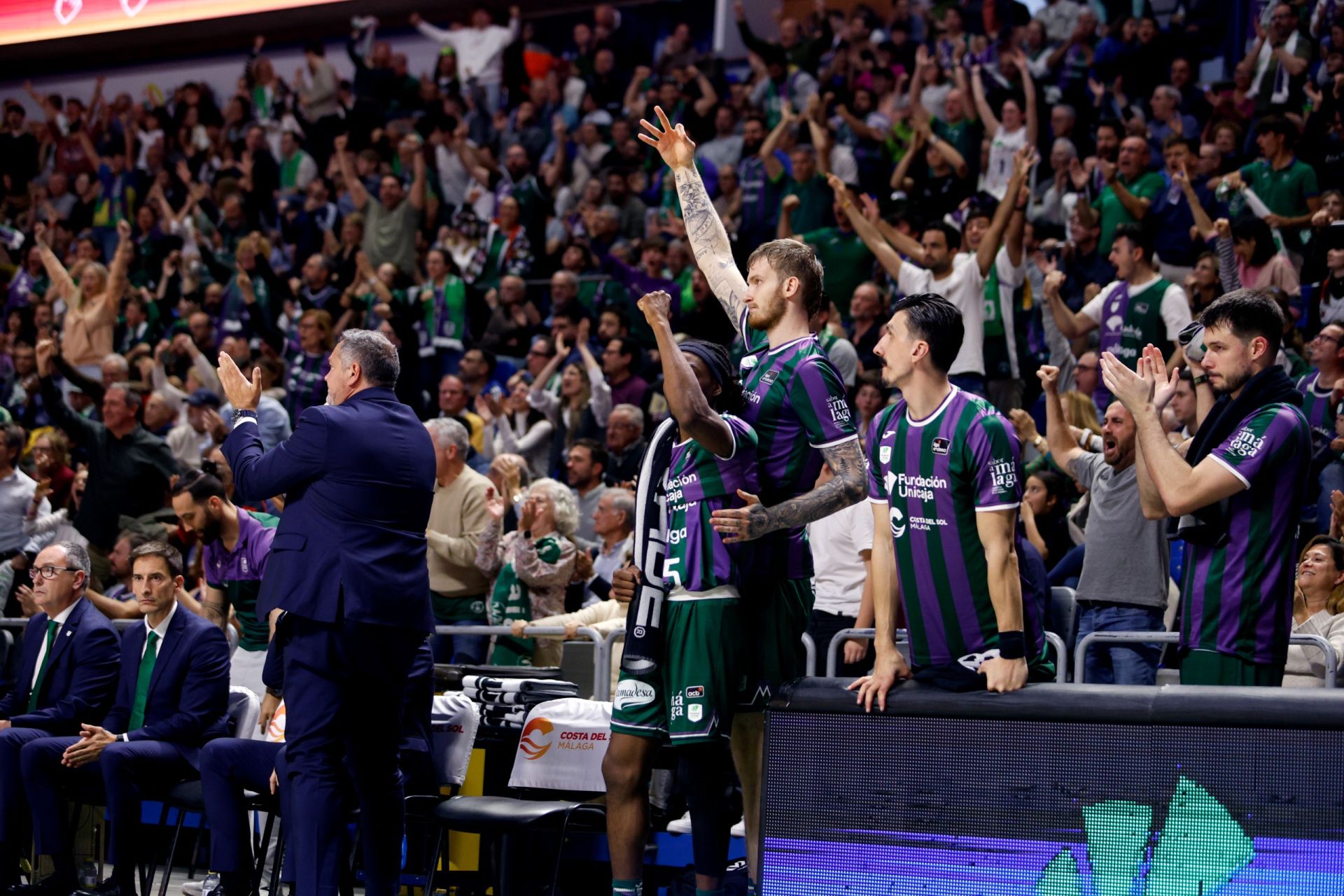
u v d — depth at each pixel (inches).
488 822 216.5
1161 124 490.3
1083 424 322.7
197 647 259.8
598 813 223.9
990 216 414.3
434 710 243.9
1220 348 167.0
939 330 162.1
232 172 698.8
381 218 593.9
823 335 381.4
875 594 167.3
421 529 203.3
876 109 568.1
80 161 761.6
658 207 570.9
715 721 167.9
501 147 642.2
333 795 192.7
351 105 722.2
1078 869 152.2
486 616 314.8
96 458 404.2
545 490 298.4
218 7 598.9
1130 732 151.8
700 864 181.8
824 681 167.3
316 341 481.1
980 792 157.2
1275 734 145.9
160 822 264.1
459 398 413.4
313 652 193.6
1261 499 161.8
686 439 173.9
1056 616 263.6
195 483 277.0
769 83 588.1
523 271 546.6
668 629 171.3
